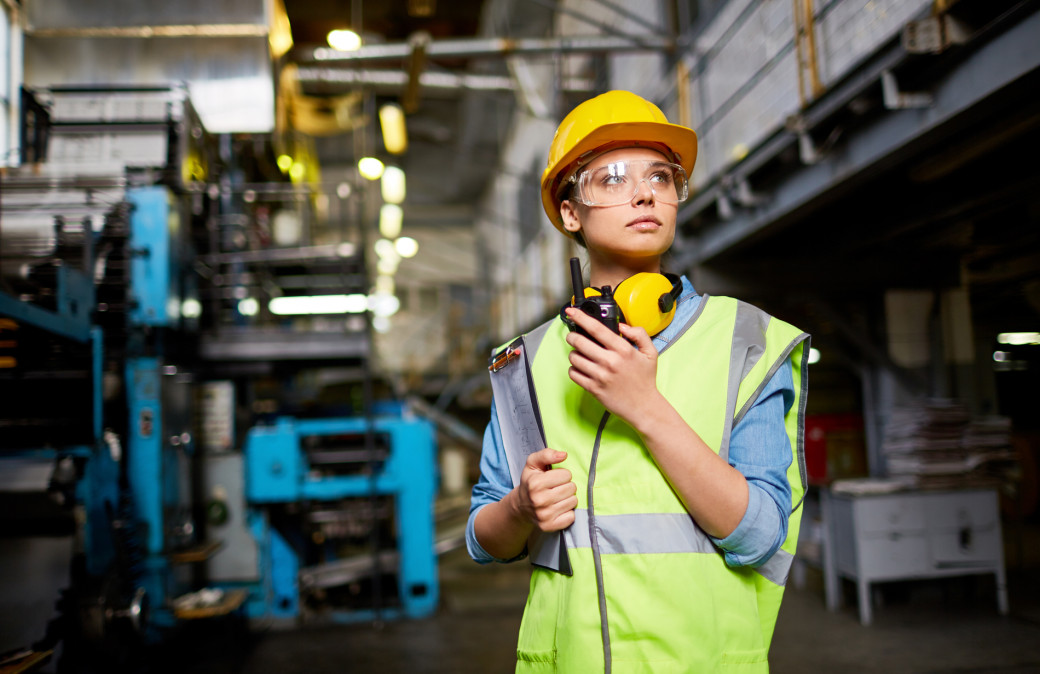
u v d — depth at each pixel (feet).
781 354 2.97
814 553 16.25
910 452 14.65
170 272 12.96
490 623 14.99
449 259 62.90
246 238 18.26
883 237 15.35
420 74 20.89
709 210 17.76
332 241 43.01
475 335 51.57
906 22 9.82
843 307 18.78
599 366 2.71
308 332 15.92
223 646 13.89
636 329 2.80
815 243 17.51
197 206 15.49
